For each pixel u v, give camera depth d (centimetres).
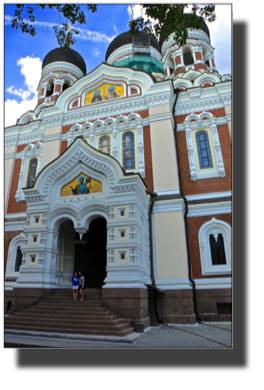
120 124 1762
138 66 2705
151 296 1229
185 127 1720
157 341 853
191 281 1383
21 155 2075
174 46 2555
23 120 2512
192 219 1519
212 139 1666
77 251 1580
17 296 1238
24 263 1298
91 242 1600
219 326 1184
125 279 1096
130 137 1738
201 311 1345
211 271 1395
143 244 1339
